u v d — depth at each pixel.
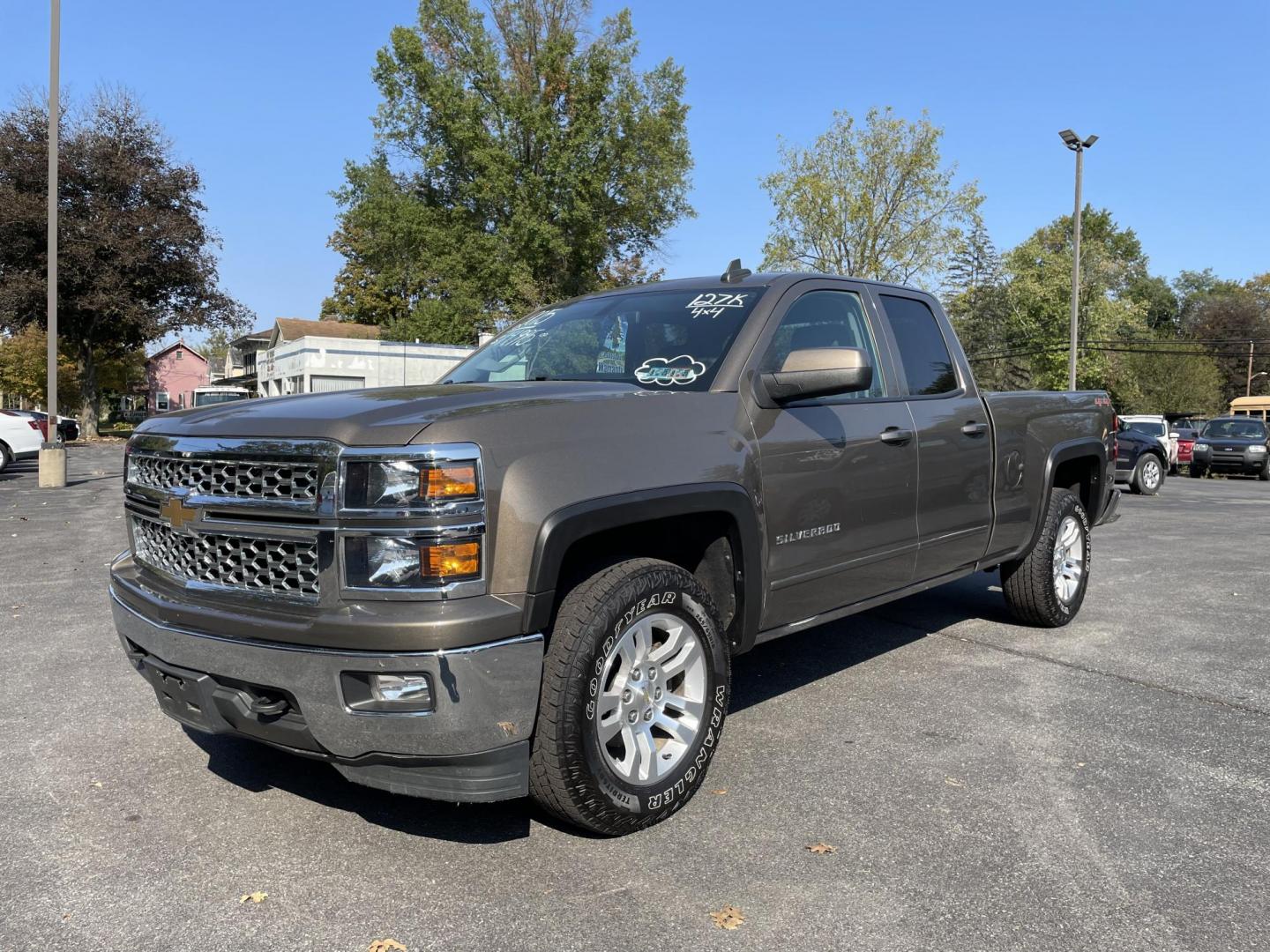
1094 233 92.44
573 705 2.85
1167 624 6.07
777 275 4.14
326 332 59.53
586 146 39.72
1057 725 4.15
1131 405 60.62
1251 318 78.38
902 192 40.03
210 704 2.95
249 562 2.90
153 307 39.97
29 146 37.31
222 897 2.73
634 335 4.00
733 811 3.29
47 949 2.46
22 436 21.48
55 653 5.34
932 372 4.77
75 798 3.42
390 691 2.66
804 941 2.49
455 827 3.18
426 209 40.62
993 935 2.52
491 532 2.72
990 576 7.68
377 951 2.45
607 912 2.63
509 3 39.44
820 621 4.02
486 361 4.41
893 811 3.29
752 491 3.50
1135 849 3.00
